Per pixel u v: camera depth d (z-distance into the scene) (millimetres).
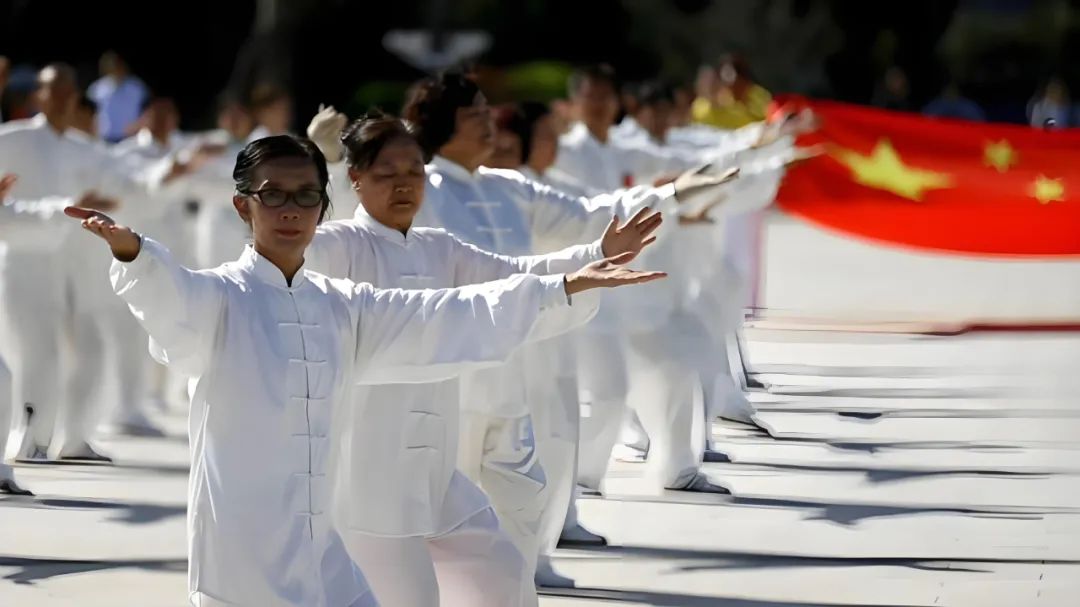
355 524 10500
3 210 15945
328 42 69062
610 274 9547
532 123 15555
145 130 23547
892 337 31719
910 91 75188
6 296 18969
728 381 20391
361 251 10711
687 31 74188
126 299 8758
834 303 36812
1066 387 25625
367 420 10453
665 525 16125
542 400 13430
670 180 15516
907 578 14094
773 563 14617
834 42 74500
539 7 73312
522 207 12883
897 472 19000
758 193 16984
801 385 25719
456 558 10672
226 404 8969
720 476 18703
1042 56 75625
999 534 15844
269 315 9094
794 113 17562
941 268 44688
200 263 23656
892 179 24797
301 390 9086
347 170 11281
